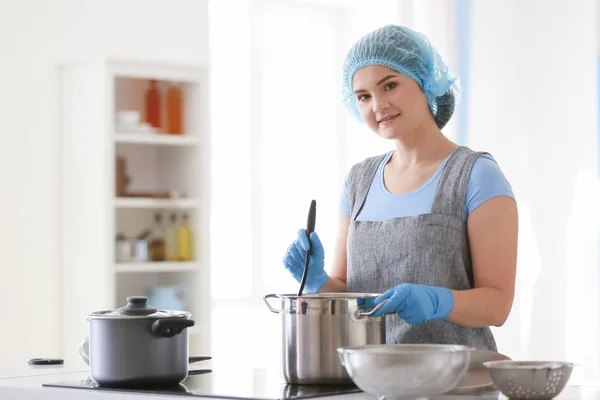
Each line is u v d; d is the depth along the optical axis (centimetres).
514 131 508
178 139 475
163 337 180
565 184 490
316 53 601
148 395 171
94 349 182
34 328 482
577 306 483
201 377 198
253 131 574
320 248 221
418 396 152
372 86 228
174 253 487
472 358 181
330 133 602
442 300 185
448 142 232
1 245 476
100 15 505
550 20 496
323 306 175
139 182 496
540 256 498
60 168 484
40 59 486
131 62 463
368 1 582
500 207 213
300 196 588
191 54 536
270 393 167
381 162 243
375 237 229
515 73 508
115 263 464
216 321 552
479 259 214
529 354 498
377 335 178
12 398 189
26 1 484
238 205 566
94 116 467
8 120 478
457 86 249
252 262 567
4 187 477
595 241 478
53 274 486
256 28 579
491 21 517
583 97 484
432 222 219
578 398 161
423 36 235
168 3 528
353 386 175
